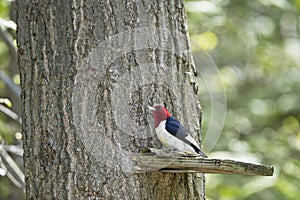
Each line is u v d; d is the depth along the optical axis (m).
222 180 18.30
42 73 8.47
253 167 8.16
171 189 8.47
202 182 8.91
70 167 8.17
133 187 8.19
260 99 23.58
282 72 24.44
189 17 18.62
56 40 8.47
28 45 8.64
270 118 23.17
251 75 25.08
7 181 15.59
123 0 8.55
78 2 8.45
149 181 8.31
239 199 17.20
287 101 23.14
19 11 8.80
